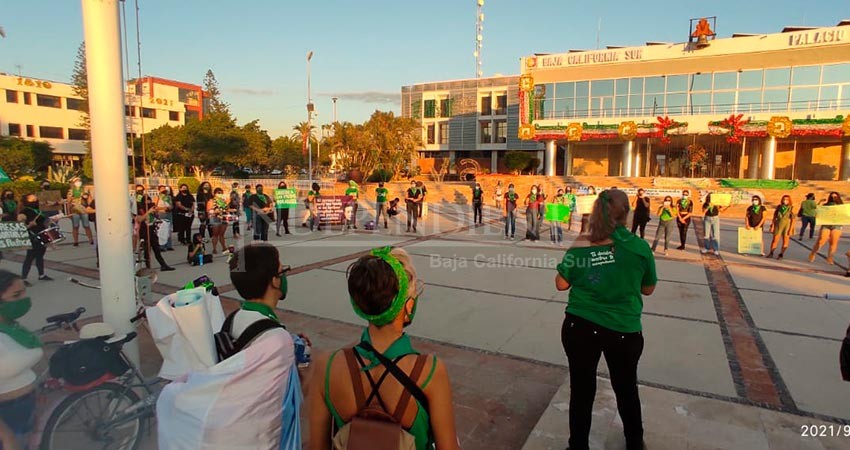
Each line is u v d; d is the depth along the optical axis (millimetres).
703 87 29391
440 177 44875
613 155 33750
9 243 7664
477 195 17281
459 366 4980
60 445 2836
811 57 26734
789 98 27594
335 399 1682
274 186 32594
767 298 7535
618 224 3031
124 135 3760
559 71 32656
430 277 8953
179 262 10336
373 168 37375
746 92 28469
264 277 2285
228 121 48062
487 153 48375
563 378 4707
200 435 1908
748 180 26625
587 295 3109
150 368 4609
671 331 5977
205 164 47438
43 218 8547
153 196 13836
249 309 2266
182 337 2322
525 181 31594
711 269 9859
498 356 5242
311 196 15953
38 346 2828
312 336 5805
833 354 5238
